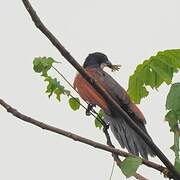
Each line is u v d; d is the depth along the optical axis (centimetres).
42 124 748
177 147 768
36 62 802
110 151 758
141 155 910
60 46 707
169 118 779
